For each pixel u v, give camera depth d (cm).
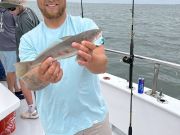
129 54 302
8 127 281
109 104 344
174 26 2078
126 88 327
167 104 285
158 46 1191
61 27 180
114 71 683
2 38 394
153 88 307
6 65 402
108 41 994
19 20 350
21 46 186
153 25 2048
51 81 151
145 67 723
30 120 347
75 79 176
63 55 146
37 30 184
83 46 141
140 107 304
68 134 184
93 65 159
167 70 739
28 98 346
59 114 183
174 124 270
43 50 165
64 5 175
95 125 187
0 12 387
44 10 175
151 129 290
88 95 182
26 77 153
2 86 297
